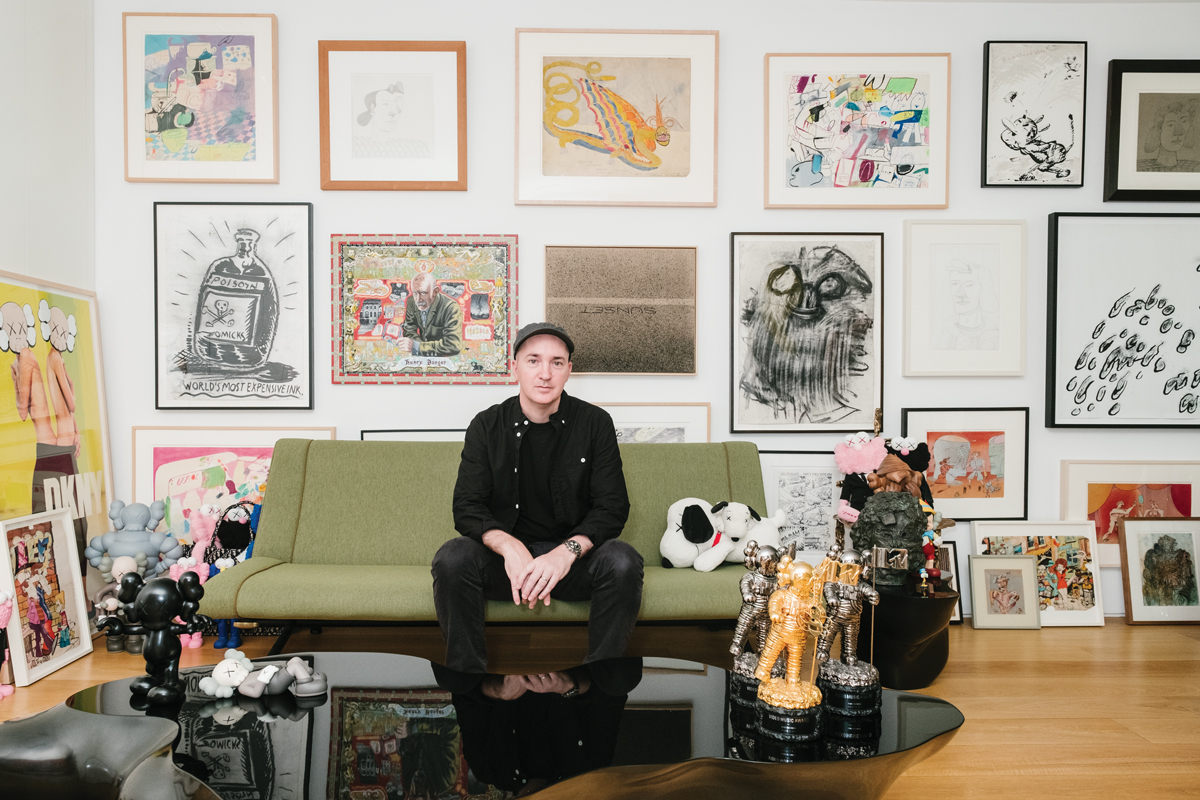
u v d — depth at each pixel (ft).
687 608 6.78
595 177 9.43
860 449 8.61
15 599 7.09
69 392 8.48
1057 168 9.52
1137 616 9.35
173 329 9.23
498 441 7.29
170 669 4.53
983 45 9.50
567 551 6.50
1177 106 9.52
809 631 4.28
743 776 4.06
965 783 5.24
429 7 9.32
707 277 9.61
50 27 8.42
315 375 9.43
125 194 9.23
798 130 9.49
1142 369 9.62
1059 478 9.67
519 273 9.50
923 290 9.60
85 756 3.75
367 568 7.73
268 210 9.25
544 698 4.61
